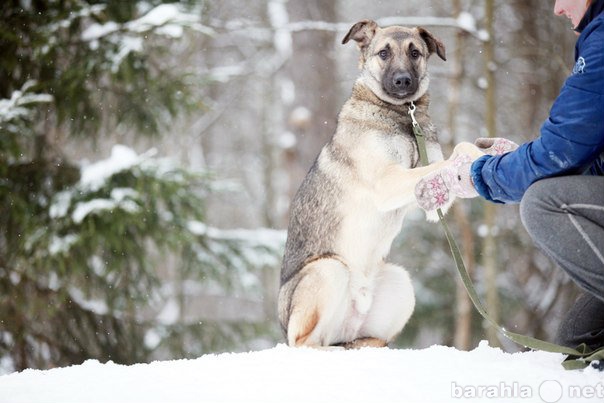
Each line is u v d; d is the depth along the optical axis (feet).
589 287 9.17
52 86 27.61
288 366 9.85
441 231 42.68
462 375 9.00
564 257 9.12
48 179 28.35
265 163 58.23
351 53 51.16
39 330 29.45
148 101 29.14
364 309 14.83
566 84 9.00
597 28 8.84
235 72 53.62
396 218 14.94
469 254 36.52
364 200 14.64
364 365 9.62
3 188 26.84
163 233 28.32
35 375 10.37
